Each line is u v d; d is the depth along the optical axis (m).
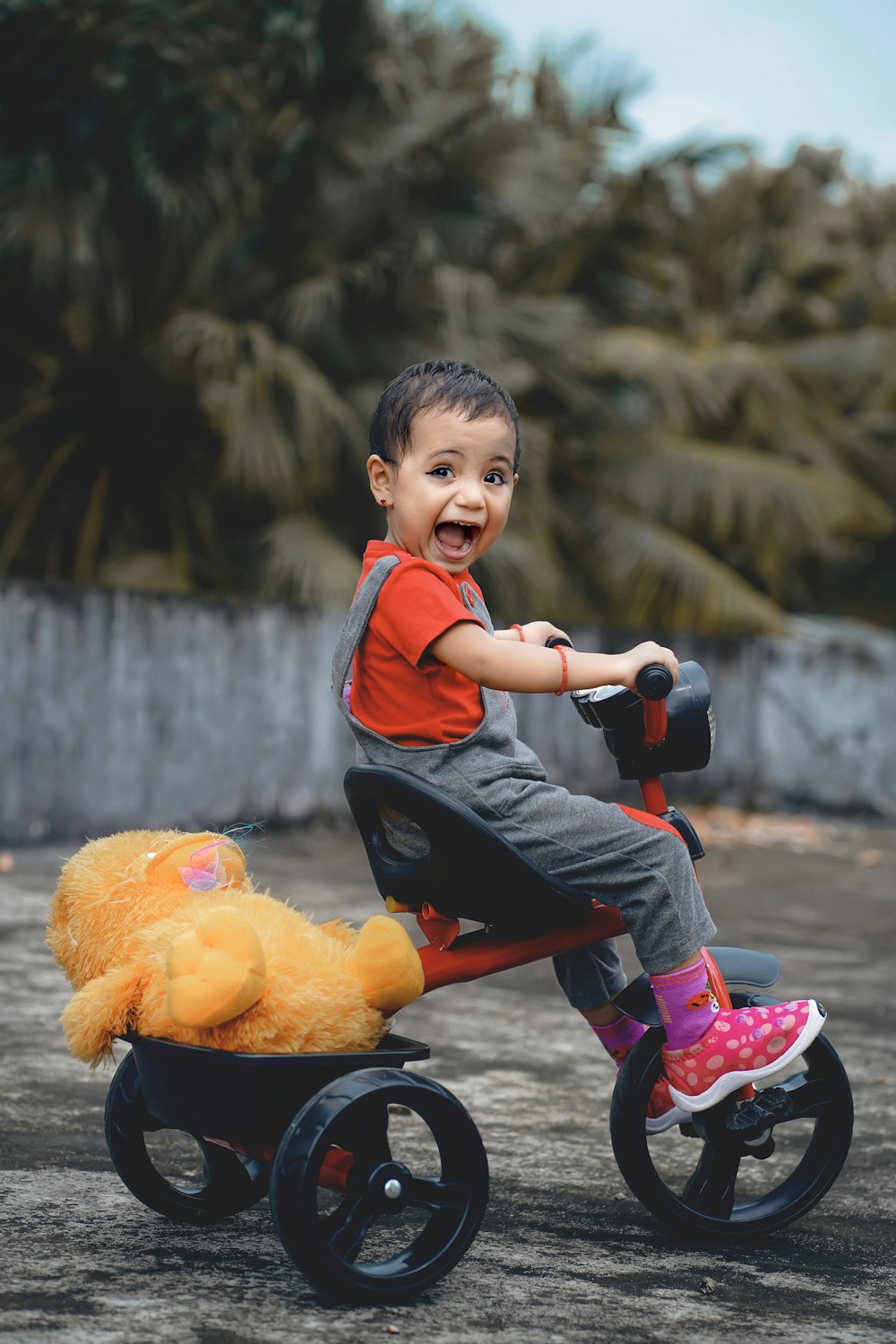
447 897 2.16
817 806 10.44
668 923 2.19
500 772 2.16
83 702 6.74
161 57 8.16
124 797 6.93
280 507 9.59
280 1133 2.08
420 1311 2.02
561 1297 2.11
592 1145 2.93
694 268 15.07
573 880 2.19
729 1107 2.40
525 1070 3.50
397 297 9.84
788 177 16.38
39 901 5.36
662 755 2.33
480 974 2.26
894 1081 3.56
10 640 6.44
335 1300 2.03
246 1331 1.90
